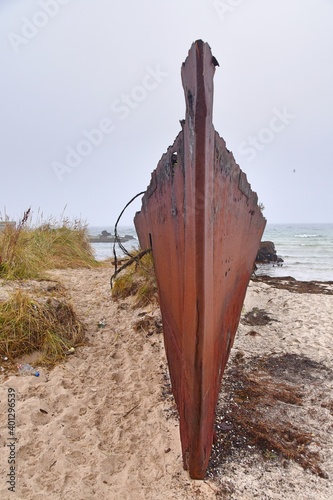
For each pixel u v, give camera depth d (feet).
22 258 22.52
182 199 6.90
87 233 37.91
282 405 10.50
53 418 9.53
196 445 6.97
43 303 14.65
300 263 51.70
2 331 12.79
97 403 10.47
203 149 5.67
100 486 7.32
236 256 9.40
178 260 7.62
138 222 16.97
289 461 8.09
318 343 15.60
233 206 8.10
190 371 6.77
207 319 6.46
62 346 13.51
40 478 7.49
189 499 6.88
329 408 10.32
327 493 7.14
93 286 24.12
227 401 10.64
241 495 7.04
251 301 22.86
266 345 15.51
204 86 5.64
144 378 11.99
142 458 8.21
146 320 16.46
